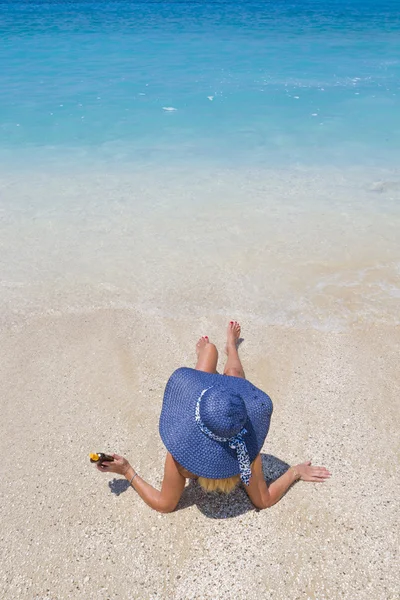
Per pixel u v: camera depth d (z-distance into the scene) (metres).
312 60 15.27
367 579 2.76
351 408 3.78
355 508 3.11
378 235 5.99
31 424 3.73
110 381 4.07
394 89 12.16
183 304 4.92
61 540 3.00
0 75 13.56
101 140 9.23
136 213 6.57
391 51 16.55
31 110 10.75
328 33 20.02
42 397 3.95
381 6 30.42
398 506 3.11
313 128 9.73
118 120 10.24
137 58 15.70
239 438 2.63
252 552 2.91
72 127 9.86
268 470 3.35
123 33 19.98
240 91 12.09
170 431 2.76
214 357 3.55
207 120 10.22
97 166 8.09
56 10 27.69
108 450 3.52
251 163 8.17
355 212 6.53
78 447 3.55
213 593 2.72
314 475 3.29
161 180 7.55
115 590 2.75
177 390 2.88
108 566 2.86
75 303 4.96
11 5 30.36
